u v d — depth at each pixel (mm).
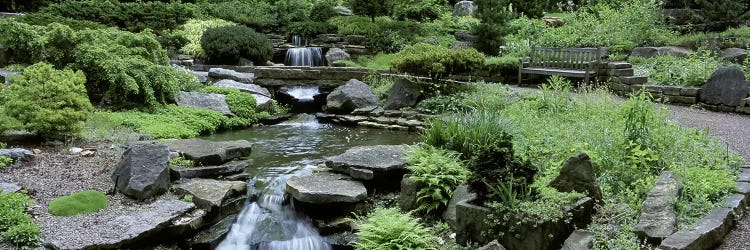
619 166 5875
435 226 5852
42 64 8055
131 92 10484
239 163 7637
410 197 6309
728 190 5461
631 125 6441
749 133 8391
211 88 12273
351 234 6160
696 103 11180
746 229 4879
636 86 11969
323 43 18391
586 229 4887
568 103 9562
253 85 13383
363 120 11570
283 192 6867
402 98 11914
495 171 4875
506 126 7473
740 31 15523
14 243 4977
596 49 12773
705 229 4531
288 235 6223
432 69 11711
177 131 9578
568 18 19984
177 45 16250
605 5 19234
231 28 16328
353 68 14492
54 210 5645
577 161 5121
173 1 20188
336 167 7082
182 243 5793
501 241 4781
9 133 7938
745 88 10367
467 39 19484
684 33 17547
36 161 7148
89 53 10445
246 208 6680
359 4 20438
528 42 16828
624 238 4613
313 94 14031
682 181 5418
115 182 6301
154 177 6211
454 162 6469
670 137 6551
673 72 12484
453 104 11219
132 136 8617
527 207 4699
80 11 16844
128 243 5215
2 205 5426
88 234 5227
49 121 7758
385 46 18266
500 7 17031
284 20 19750
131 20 17500
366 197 6547
